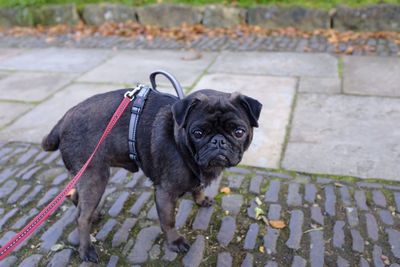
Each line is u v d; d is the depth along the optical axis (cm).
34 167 127
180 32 257
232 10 257
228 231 100
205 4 265
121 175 122
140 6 272
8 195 116
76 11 281
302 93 168
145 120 88
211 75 191
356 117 148
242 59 211
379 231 98
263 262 92
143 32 262
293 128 143
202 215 106
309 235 98
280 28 252
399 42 219
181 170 86
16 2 281
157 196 91
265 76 187
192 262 93
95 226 104
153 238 100
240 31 252
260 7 252
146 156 89
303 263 91
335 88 171
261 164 124
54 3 286
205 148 79
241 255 94
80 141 90
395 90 167
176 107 80
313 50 218
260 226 101
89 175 90
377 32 236
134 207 109
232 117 79
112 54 229
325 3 250
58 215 108
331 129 141
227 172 121
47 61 222
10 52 241
